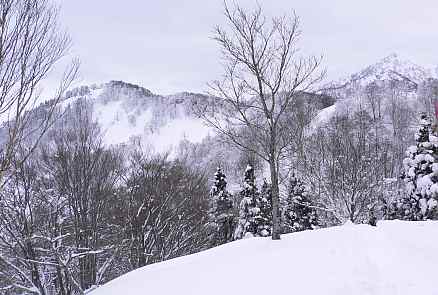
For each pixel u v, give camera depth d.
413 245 10.63
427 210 28.00
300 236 13.72
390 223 15.84
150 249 22.09
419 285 7.04
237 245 13.38
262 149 15.15
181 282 8.93
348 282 7.48
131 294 8.78
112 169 20.16
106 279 20.52
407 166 30.17
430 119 30.75
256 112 14.67
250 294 7.35
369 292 6.88
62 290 15.38
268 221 30.81
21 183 15.72
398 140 43.12
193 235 24.44
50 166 17.16
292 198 32.06
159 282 9.37
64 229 17.62
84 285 16.64
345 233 13.39
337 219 26.56
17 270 13.95
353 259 9.27
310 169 24.58
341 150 25.56
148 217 21.39
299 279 7.93
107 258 19.50
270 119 13.83
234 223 33.34
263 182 34.50
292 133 16.95
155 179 22.98
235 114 14.21
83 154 17.88
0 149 6.35
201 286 8.32
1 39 5.92
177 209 23.08
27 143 9.54
